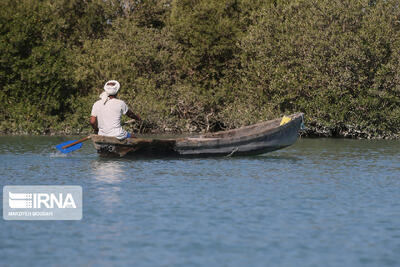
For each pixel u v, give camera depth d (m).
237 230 16.77
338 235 16.33
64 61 78.75
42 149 43.69
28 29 76.62
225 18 90.19
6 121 73.50
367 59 68.12
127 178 26.80
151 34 88.31
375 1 75.62
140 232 16.48
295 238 15.97
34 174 28.00
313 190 23.73
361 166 32.84
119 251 14.66
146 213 18.91
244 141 37.09
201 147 36.16
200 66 90.81
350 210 19.69
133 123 76.38
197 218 18.27
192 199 21.39
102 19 106.31
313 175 28.53
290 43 71.62
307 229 16.98
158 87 84.75
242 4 90.25
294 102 71.31
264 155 39.47
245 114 73.31
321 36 69.69
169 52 88.88
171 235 16.19
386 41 68.00
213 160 35.28
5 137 63.41
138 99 76.75
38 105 75.38
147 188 23.88
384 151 44.69
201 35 87.69
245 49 77.50
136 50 84.31
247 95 76.88
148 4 108.31
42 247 15.01
